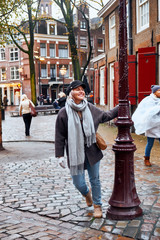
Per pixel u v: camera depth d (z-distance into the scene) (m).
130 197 3.62
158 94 6.29
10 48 49.50
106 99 16.56
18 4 11.46
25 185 5.30
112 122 15.18
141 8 11.93
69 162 3.54
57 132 3.56
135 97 11.91
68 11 19.45
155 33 10.55
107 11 15.62
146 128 6.08
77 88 3.47
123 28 3.53
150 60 10.63
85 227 3.45
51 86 47.84
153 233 3.18
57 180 5.55
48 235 3.27
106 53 16.34
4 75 51.34
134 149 3.63
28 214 3.94
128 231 3.25
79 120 3.46
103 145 3.53
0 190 5.06
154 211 3.78
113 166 6.46
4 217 3.86
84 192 3.91
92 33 48.34
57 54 47.81
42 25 46.44
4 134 12.91
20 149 9.15
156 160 6.85
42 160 7.43
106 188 4.88
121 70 3.60
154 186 4.87
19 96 48.56
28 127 12.19
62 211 3.96
